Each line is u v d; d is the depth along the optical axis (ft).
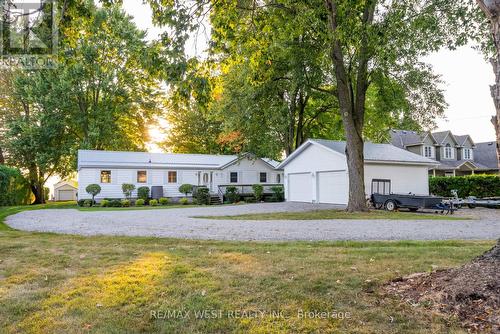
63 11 20.04
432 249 21.16
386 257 18.61
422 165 73.82
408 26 40.55
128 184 81.92
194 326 10.14
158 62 19.48
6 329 10.01
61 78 89.15
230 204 80.28
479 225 35.37
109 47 35.81
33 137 91.09
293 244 24.07
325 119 91.81
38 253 20.57
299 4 27.66
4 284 14.29
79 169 80.18
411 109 53.52
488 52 42.57
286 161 83.92
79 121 94.89
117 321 10.49
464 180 73.77
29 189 99.96
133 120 111.04
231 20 22.58
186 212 55.77
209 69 22.48
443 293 11.58
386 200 57.41
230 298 12.26
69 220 43.09
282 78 55.26
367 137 108.58
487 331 9.30
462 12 41.81
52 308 11.57
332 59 50.70
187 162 92.38
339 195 69.51
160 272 15.70
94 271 16.08
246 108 68.28
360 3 28.78
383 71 48.98
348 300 11.92
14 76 93.86
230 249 21.63
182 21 19.47
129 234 29.96
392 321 10.19
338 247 22.67
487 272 11.98
